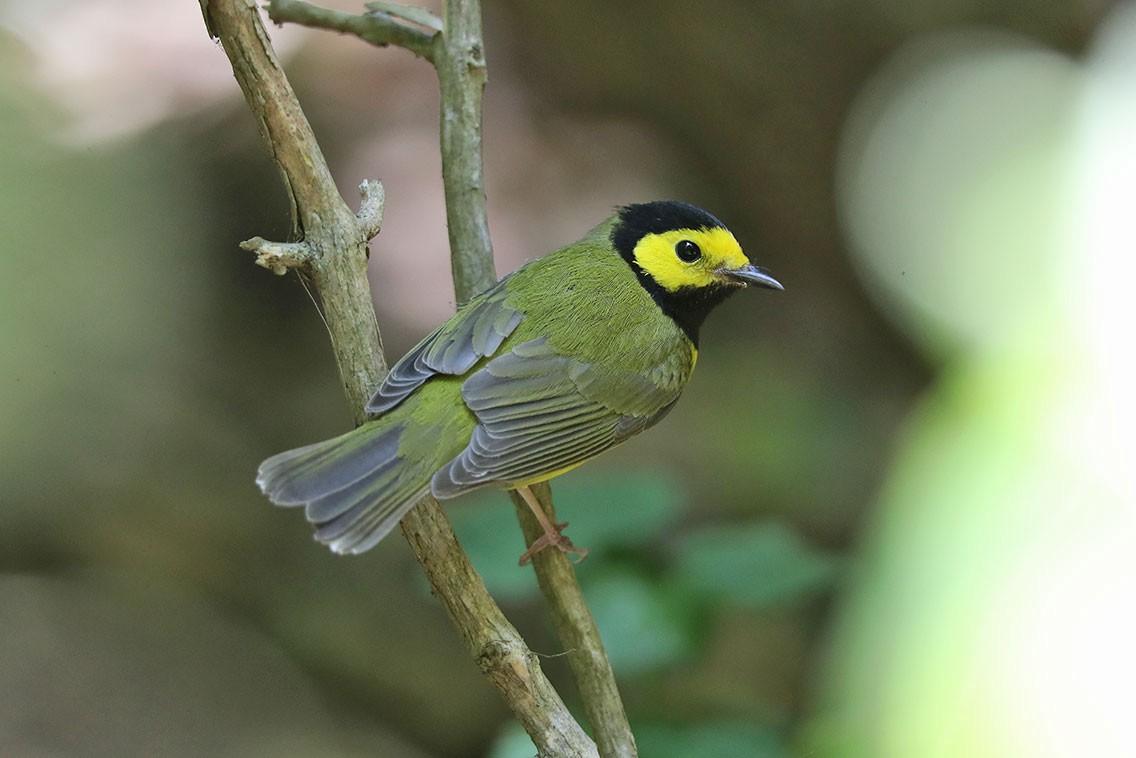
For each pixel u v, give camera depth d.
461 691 12.03
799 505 13.67
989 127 15.05
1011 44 14.95
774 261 15.70
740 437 14.19
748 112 14.70
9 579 12.00
